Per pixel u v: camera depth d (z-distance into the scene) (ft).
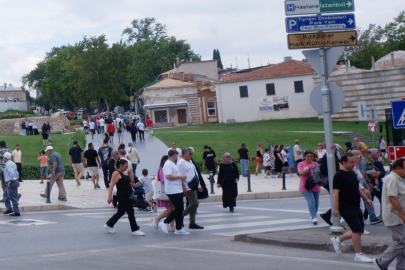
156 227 44.45
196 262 30.91
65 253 34.55
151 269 29.07
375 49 290.35
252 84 224.94
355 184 30.60
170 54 341.82
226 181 58.80
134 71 329.31
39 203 64.64
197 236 42.06
